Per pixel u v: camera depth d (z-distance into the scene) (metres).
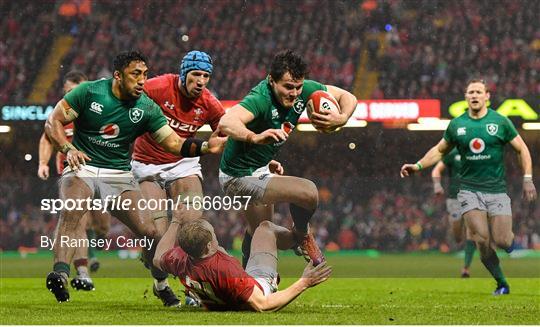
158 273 24.61
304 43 103.62
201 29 105.06
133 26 105.12
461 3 105.50
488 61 99.69
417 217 36.19
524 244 35.47
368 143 90.94
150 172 25.84
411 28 104.25
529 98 93.88
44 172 33.38
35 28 104.06
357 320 19.72
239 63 101.31
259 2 107.31
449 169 38.38
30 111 91.00
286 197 23.41
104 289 33.03
